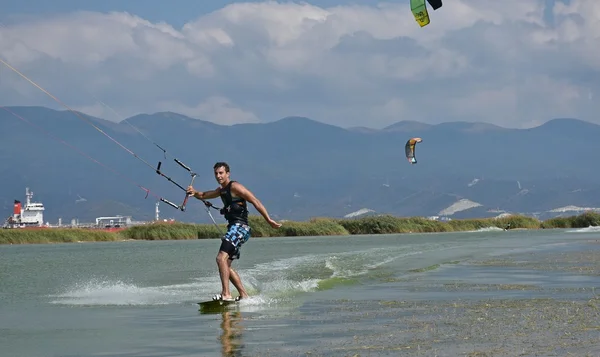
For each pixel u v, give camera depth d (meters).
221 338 7.89
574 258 19.88
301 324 8.74
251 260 22.06
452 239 40.97
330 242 40.28
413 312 9.49
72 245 45.66
